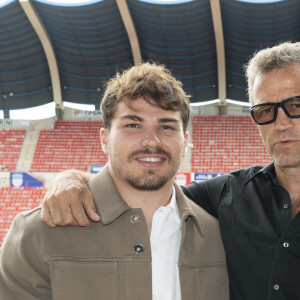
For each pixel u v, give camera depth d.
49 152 22.56
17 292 2.24
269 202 2.55
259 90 2.49
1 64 21.47
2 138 23.28
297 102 2.37
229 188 2.79
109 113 2.36
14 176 19.91
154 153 2.24
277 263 2.33
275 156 2.45
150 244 2.28
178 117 2.36
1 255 2.31
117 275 2.22
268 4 16.59
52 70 21.59
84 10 17.83
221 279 2.44
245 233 2.51
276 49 2.48
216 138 22.97
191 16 18.05
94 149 22.73
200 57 20.83
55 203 2.21
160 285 2.23
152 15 18.17
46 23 19.16
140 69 2.38
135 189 2.32
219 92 22.12
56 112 24.39
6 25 18.86
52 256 2.19
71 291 2.16
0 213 17.78
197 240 2.46
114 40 20.08
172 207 2.41
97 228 2.30
